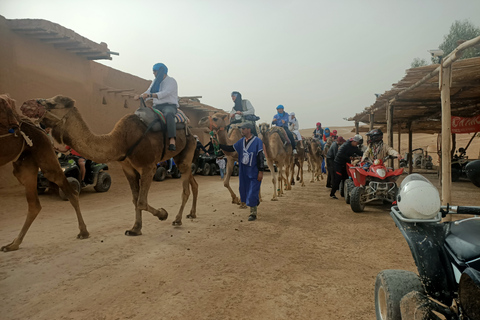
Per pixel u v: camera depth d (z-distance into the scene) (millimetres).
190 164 7375
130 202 10430
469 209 2605
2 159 4801
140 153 5926
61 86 14922
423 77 8078
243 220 7391
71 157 11211
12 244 5180
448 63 5879
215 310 3273
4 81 12609
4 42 12656
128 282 3955
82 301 3471
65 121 4988
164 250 5176
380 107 13188
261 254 5000
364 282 3936
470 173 2928
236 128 9961
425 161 26141
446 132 5941
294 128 14430
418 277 2508
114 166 18594
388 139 12031
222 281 3990
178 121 6941
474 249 1944
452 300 2150
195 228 6648
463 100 12156
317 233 6234
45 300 3492
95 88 16938
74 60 15641
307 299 3510
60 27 13320
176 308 3314
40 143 5340
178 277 4109
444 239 2287
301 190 12961
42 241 5684
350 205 8891
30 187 5328
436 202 2299
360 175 8172
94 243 5551
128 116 5969
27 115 4617
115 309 3295
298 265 4527
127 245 5434
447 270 2211
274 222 7176
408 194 2352
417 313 1962
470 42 4973
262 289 3766
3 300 3496
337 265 4523
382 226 6758
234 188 14031
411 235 2322
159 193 12562
